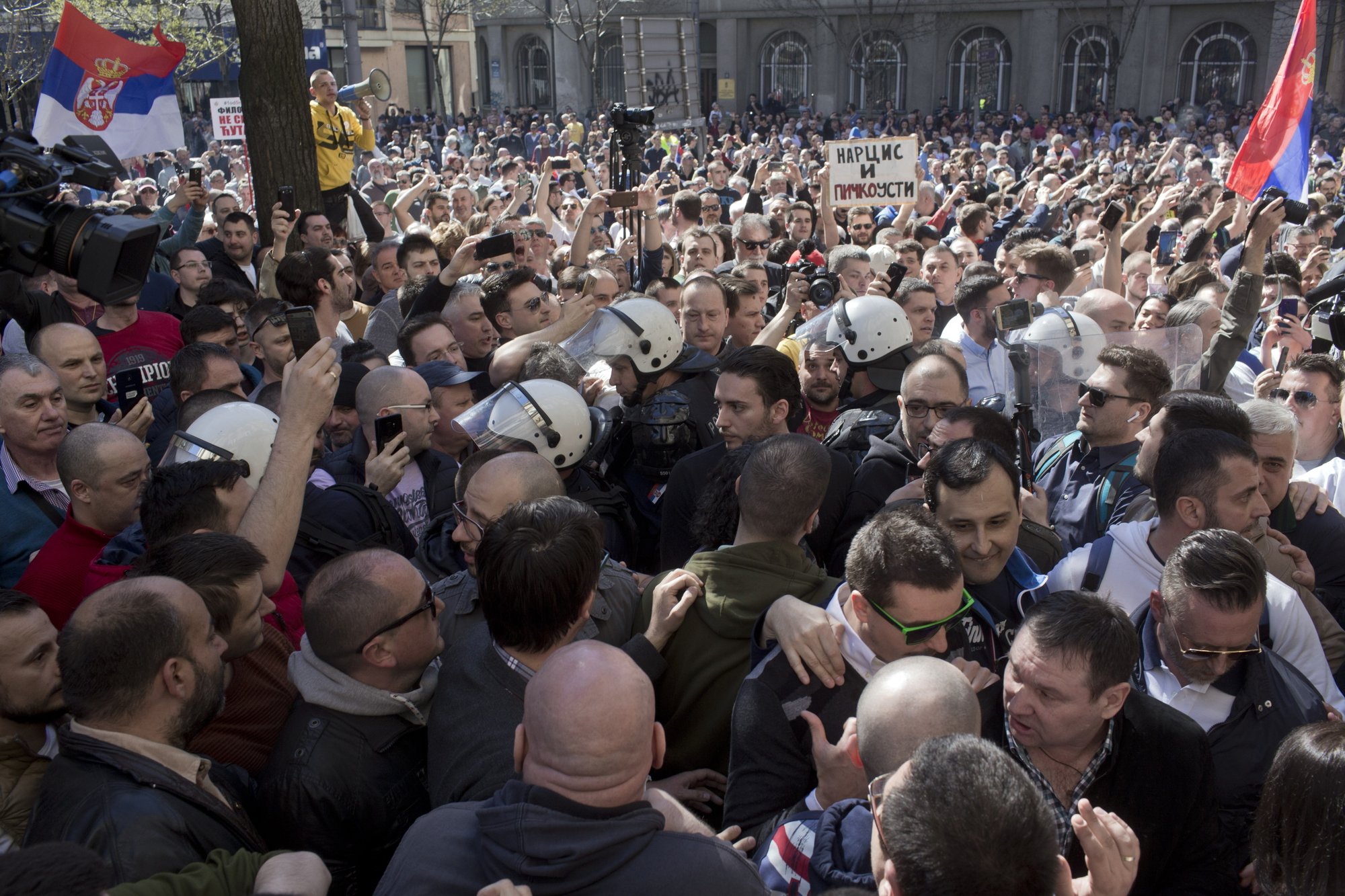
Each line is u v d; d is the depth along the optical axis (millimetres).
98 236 2936
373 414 3744
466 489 2924
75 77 7598
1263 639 2689
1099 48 33469
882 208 10906
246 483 2947
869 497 3531
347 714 2354
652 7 34125
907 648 2225
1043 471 3869
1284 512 3332
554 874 1754
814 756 2123
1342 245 10438
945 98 35156
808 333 4516
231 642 2418
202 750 2516
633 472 4074
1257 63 31750
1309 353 4434
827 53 35375
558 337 4633
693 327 4898
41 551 3322
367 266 7484
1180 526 2811
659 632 2582
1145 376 3549
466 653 2439
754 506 2621
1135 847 1846
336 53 36188
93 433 3277
